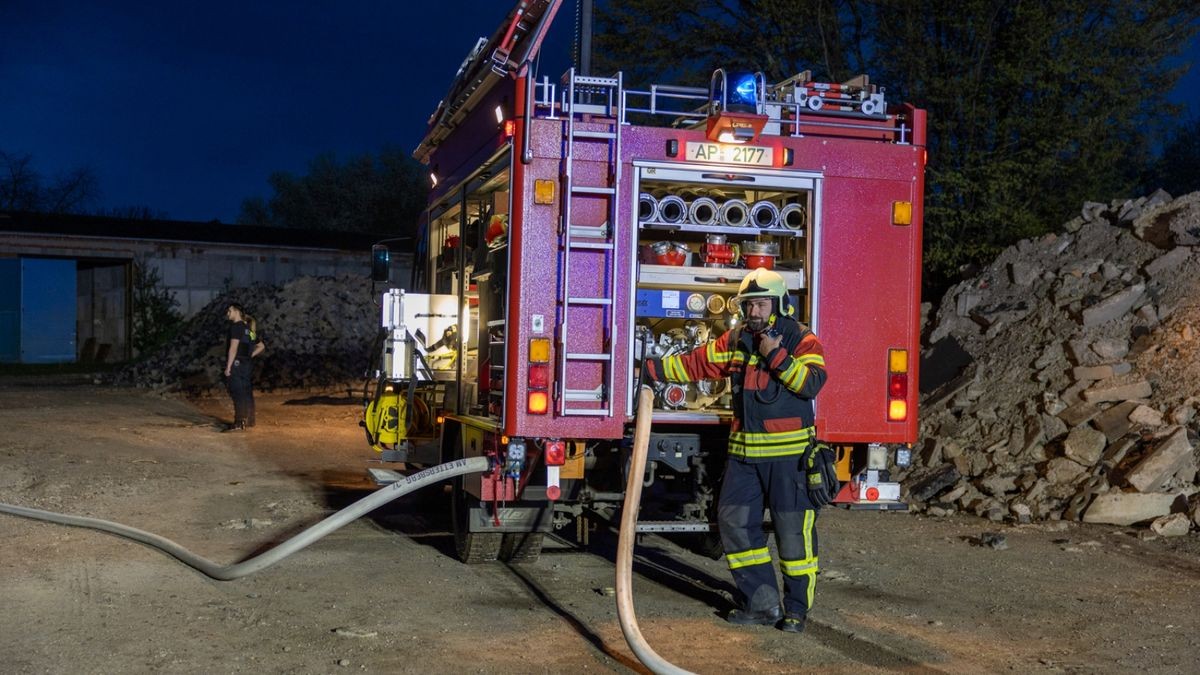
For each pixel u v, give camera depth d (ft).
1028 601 20.61
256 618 18.37
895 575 22.81
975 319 39.73
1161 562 24.18
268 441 46.44
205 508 29.78
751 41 66.33
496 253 22.16
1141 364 33.35
